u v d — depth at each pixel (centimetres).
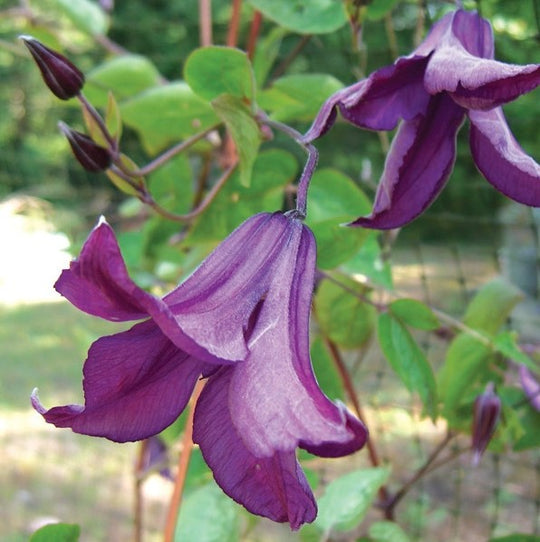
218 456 9
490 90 10
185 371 9
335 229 15
